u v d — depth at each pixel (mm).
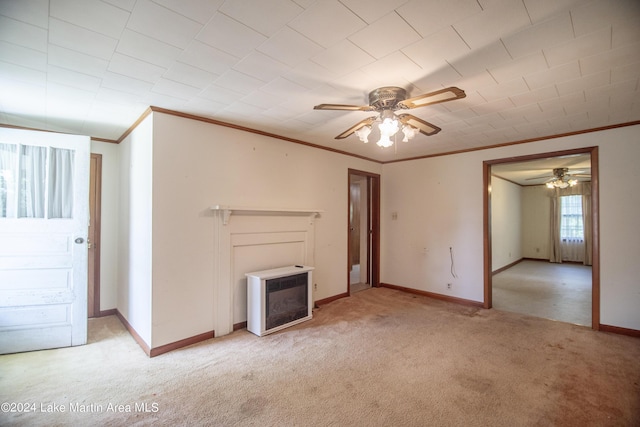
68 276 2947
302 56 1910
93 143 3779
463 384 2273
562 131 3533
